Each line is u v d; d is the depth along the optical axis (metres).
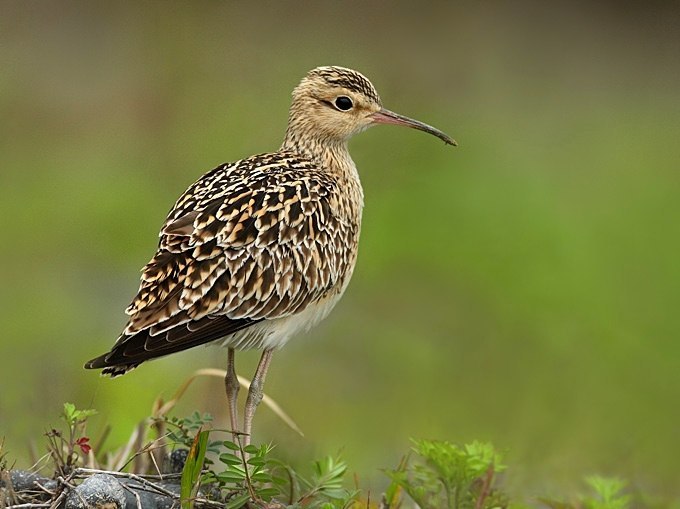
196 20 23.05
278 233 8.89
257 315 8.83
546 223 18.73
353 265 9.72
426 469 8.71
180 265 8.55
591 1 24.22
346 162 10.22
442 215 18.64
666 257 17.95
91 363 8.19
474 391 14.69
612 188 20.11
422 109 22.22
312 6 23.72
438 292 16.94
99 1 22.56
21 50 22.00
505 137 21.52
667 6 24.16
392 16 23.56
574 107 22.83
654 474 12.22
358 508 8.82
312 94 10.25
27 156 19.98
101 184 18.98
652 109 22.89
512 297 16.95
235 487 8.33
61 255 17.31
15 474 8.08
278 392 14.16
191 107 21.31
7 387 12.35
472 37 23.48
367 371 14.97
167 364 13.24
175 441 8.35
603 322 16.47
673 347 15.95
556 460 12.27
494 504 8.71
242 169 9.34
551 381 14.98
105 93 21.50
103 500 7.72
